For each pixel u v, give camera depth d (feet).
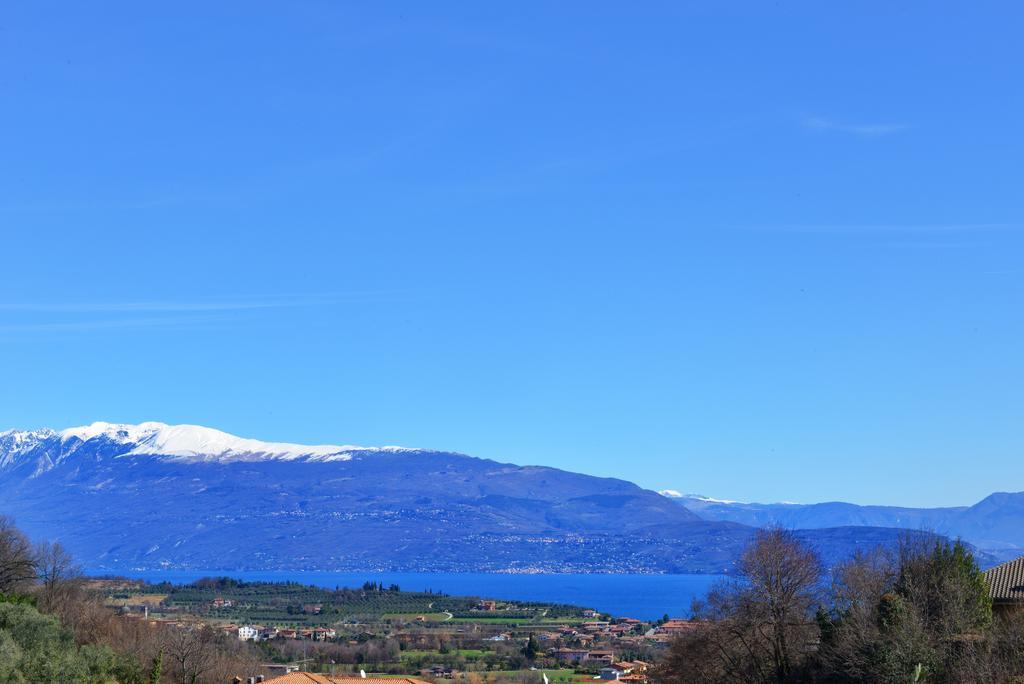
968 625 317.83
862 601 374.43
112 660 434.30
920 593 337.31
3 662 362.74
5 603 426.51
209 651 570.46
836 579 403.54
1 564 588.91
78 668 392.68
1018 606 326.65
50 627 420.36
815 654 357.20
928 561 353.51
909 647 300.81
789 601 370.94
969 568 348.59
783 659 367.86
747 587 383.86
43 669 376.27
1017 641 290.76
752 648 372.99
